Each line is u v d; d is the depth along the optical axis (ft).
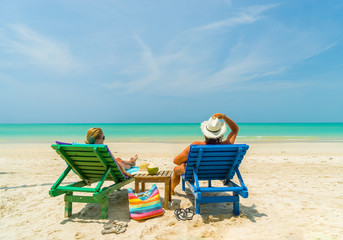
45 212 12.56
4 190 16.81
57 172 24.12
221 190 10.94
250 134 108.06
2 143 61.67
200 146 10.52
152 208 11.52
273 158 32.50
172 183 14.78
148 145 55.31
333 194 15.53
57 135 106.11
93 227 10.56
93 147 10.74
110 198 14.88
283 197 14.96
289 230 9.93
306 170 24.14
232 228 10.18
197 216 11.48
